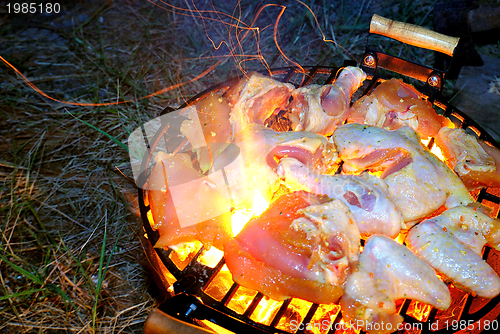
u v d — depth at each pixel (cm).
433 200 46
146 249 51
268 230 43
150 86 83
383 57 56
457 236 44
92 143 74
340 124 55
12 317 54
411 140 49
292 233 42
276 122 61
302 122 54
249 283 42
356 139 49
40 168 70
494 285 41
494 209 53
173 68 86
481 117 73
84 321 54
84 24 97
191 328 37
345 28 90
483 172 48
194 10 100
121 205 66
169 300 40
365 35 90
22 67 86
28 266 59
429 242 43
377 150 49
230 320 39
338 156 51
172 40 93
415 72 56
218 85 58
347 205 45
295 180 47
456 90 77
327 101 53
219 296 50
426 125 52
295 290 41
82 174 70
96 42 93
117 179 69
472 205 46
